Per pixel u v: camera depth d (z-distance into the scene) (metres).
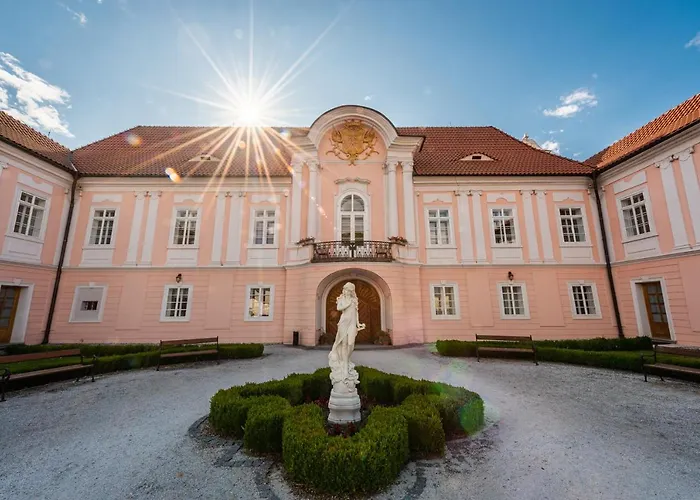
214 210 17.05
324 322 15.45
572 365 10.46
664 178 13.64
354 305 5.77
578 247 16.67
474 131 22.30
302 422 4.36
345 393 5.40
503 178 17.33
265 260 16.55
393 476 3.94
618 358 9.76
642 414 6.10
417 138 16.62
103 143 19.86
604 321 15.91
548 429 5.43
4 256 13.63
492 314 16.14
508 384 8.20
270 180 17.22
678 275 13.07
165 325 15.82
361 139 17.05
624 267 15.52
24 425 5.64
